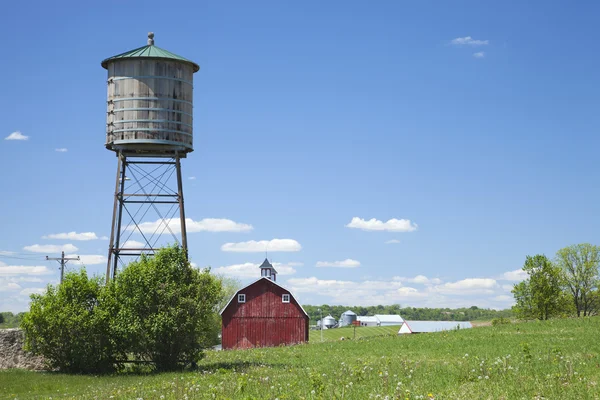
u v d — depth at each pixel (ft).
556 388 62.59
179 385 85.40
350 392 68.28
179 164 149.07
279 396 68.08
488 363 88.69
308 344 200.03
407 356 120.67
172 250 130.00
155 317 124.16
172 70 146.72
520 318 301.63
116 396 81.76
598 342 119.34
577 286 315.17
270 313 239.50
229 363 130.41
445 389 67.62
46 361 136.36
